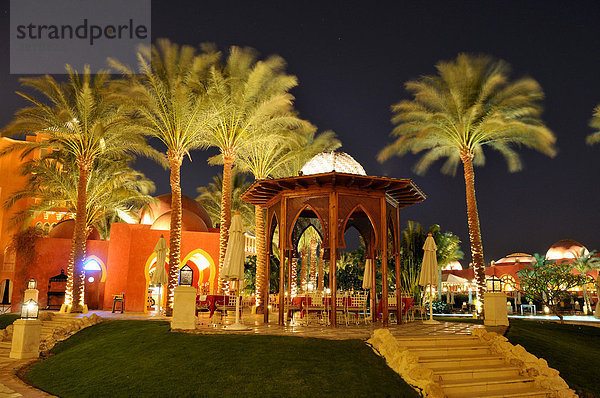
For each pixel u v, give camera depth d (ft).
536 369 36.40
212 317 59.72
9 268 128.77
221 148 82.38
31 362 50.03
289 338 40.04
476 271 74.90
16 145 84.23
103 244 100.73
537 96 74.02
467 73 74.59
